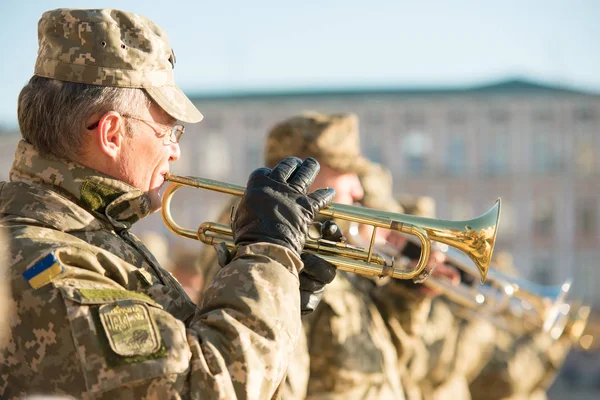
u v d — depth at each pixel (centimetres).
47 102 234
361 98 4653
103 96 235
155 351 207
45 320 207
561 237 4619
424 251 275
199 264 415
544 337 648
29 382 207
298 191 247
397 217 279
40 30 240
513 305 561
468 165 4625
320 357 355
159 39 246
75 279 213
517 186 4619
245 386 213
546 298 539
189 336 217
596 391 3319
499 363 632
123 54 237
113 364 203
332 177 405
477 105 4616
